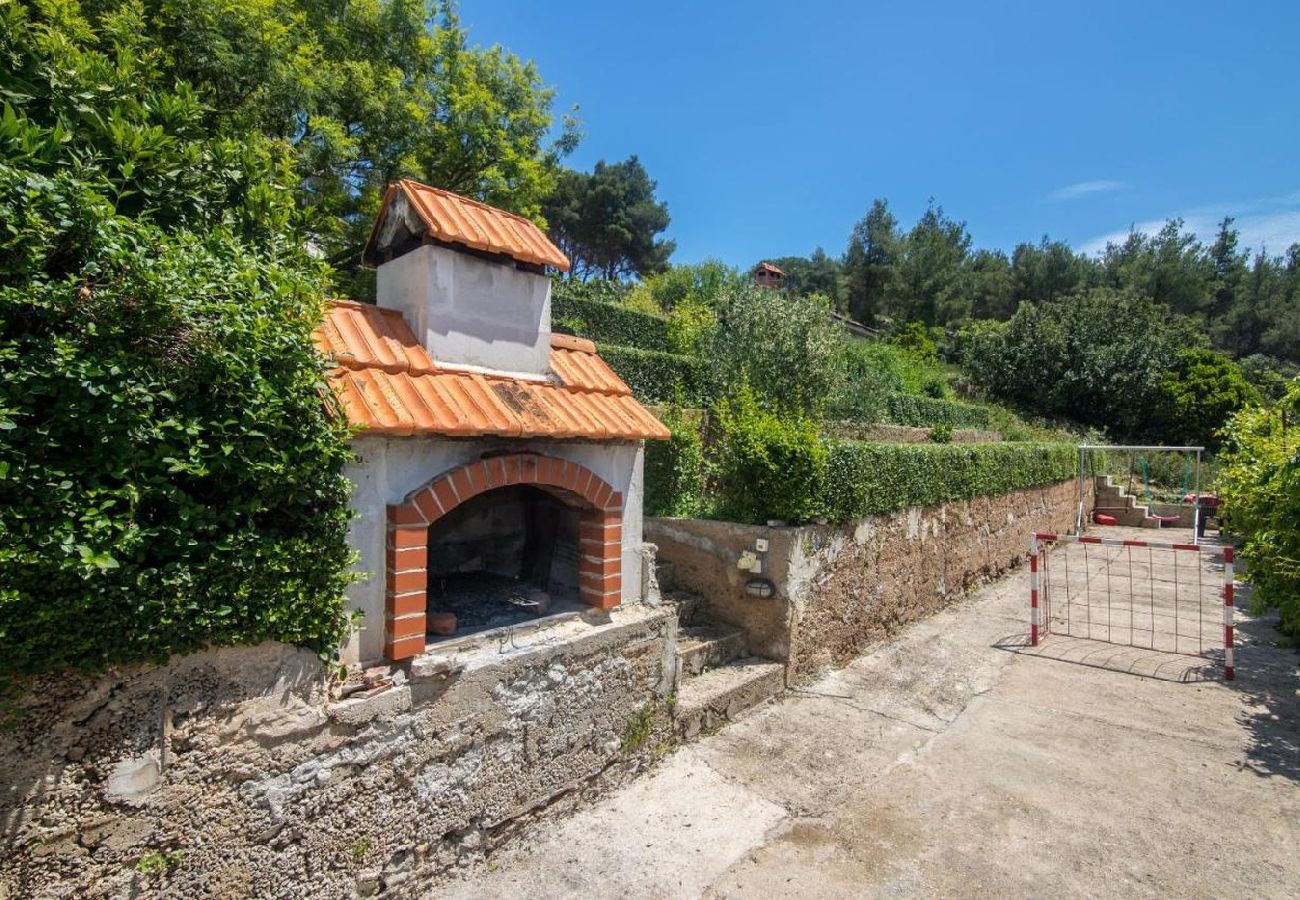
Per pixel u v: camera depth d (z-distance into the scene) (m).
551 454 3.88
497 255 4.00
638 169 35.91
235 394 2.39
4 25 2.57
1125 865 3.45
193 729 2.43
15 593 1.91
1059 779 4.33
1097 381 21.25
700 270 22.86
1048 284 38.69
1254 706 5.46
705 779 4.28
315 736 2.75
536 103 14.05
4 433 1.93
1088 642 7.21
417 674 3.05
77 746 2.18
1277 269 46.09
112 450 2.13
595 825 3.78
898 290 36.03
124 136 2.67
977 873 3.38
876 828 3.77
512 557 5.17
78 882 2.19
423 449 3.28
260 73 8.93
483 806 3.37
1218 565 11.27
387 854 3.00
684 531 6.42
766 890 3.24
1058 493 13.23
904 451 7.42
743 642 5.91
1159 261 38.59
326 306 3.43
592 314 12.24
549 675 3.68
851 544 6.56
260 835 2.60
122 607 2.17
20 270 1.99
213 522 2.35
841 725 5.11
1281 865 3.43
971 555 9.36
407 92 11.67
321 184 10.34
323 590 2.73
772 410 9.41
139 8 7.36
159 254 2.36
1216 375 19.92
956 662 6.57
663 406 8.19
